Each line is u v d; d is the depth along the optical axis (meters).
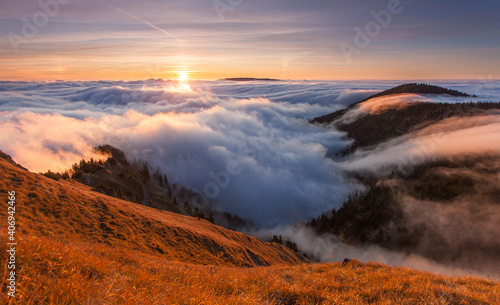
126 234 27.61
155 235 32.62
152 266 7.53
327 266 13.51
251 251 50.88
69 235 20.61
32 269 3.63
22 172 27.17
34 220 20.23
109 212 30.27
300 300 6.93
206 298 4.80
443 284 9.52
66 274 3.89
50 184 28.66
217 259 36.91
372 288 8.38
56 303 3.05
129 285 4.41
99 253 6.76
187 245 35.62
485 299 7.36
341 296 7.41
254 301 5.47
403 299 7.33
